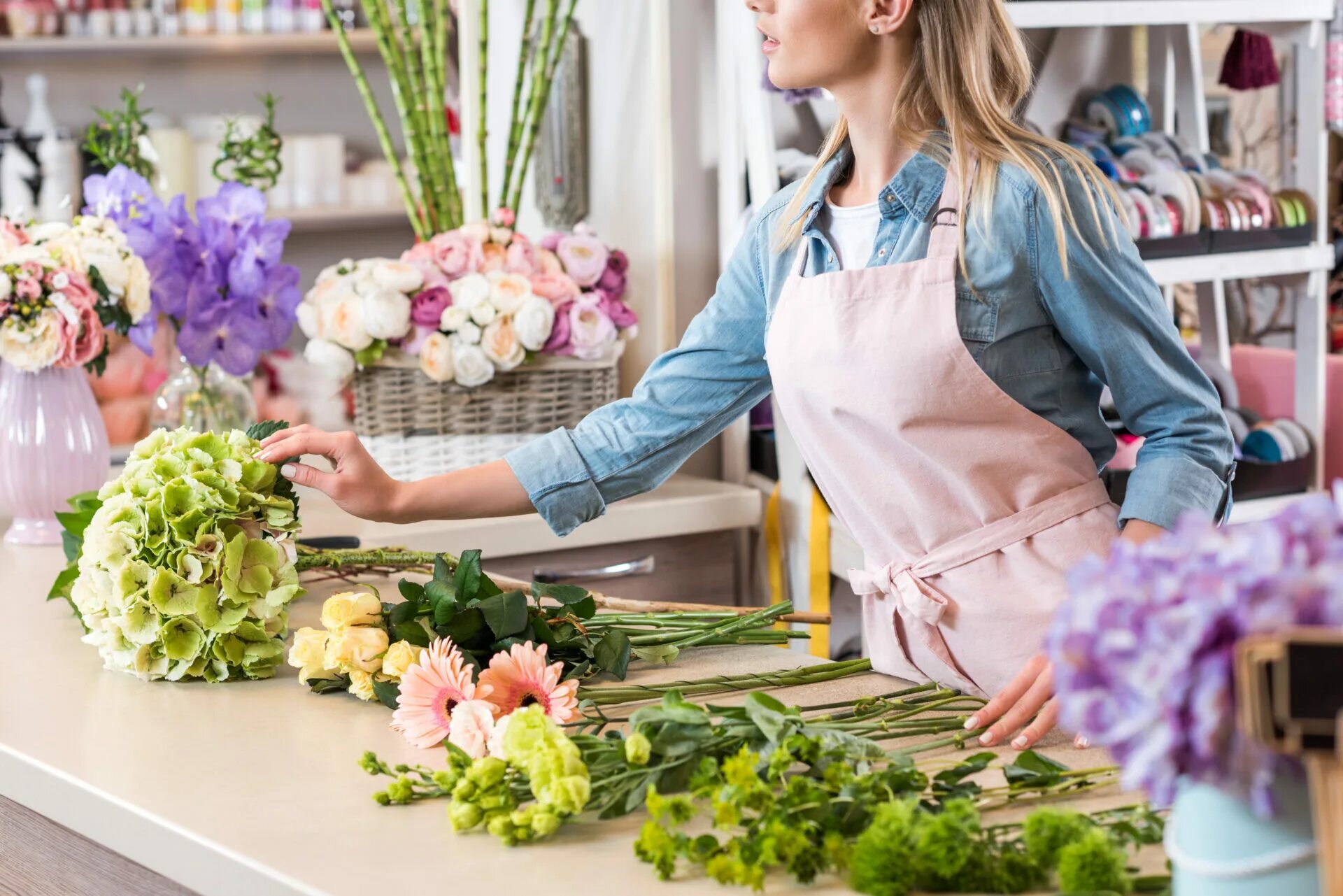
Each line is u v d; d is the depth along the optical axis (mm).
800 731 1086
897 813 932
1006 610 1496
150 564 1473
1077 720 743
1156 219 2797
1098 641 730
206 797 1157
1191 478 1442
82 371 2180
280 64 4633
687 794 1104
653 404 1715
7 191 4098
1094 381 1608
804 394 1556
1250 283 3406
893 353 1482
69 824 1207
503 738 1101
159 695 1449
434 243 2652
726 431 2955
